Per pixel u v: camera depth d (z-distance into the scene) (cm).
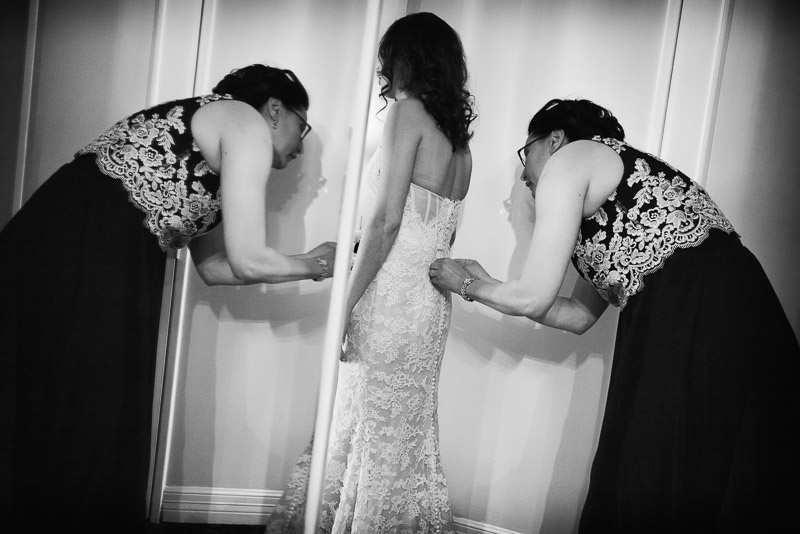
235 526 201
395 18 208
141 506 177
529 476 222
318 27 201
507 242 219
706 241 171
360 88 181
